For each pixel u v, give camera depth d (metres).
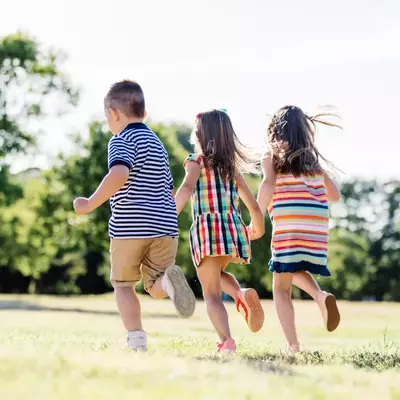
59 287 60.47
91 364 3.54
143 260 5.94
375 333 11.80
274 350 6.50
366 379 3.70
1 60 33.22
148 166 5.93
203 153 6.34
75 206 5.69
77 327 12.09
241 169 6.51
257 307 6.07
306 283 6.59
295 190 6.62
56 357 3.69
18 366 3.36
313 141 6.94
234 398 2.82
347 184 79.62
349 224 78.69
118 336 8.45
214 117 6.38
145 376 3.26
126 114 6.21
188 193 6.17
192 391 2.92
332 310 6.27
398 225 76.88
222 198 6.24
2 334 7.88
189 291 5.45
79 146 36.59
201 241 6.16
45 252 40.28
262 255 42.88
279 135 6.75
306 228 6.54
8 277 59.72
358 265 67.12
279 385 3.22
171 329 11.50
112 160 5.75
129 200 5.81
